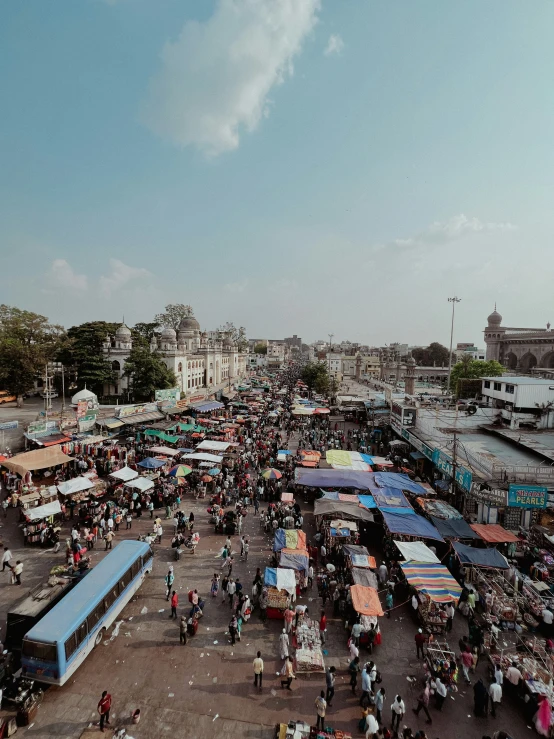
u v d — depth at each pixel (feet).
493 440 113.39
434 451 105.81
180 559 73.67
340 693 47.52
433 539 74.64
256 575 65.16
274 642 55.01
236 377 374.02
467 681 49.75
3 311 239.50
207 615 59.67
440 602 58.18
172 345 246.06
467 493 85.35
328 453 117.80
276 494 103.30
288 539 71.00
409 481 98.58
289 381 414.00
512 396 129.49
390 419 155.94
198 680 47.88
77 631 46.37
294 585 58.59
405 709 45.32
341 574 68.90
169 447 130.11
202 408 184.44
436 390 261.24
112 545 76.43
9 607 58.13
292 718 43.60
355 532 77.71
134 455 120.16
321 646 54.13
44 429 122.93
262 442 143.13
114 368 222.69
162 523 87.45
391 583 64.34
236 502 98.27
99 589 52.49
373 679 46.70
